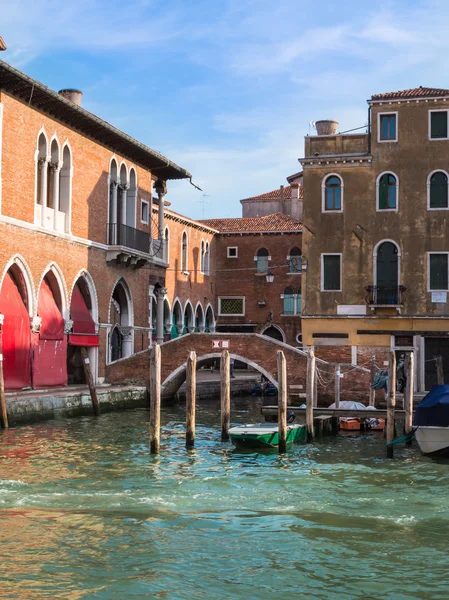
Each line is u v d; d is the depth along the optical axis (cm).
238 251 5691
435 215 3581
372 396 3069
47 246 3080
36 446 2267
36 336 2994
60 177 3241
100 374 3494
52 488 1755
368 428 2875
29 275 2961
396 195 3616
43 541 1369
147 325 4084
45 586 1175
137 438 2498
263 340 3344
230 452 2322
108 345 3559
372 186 3631
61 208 3238
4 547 1333
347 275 3638
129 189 3809
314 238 3672
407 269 3588
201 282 5484
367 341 3609
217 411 3528
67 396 2883
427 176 3591
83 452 2209
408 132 3609
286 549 1357
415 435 2367
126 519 1520
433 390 2400
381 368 3591
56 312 3142
